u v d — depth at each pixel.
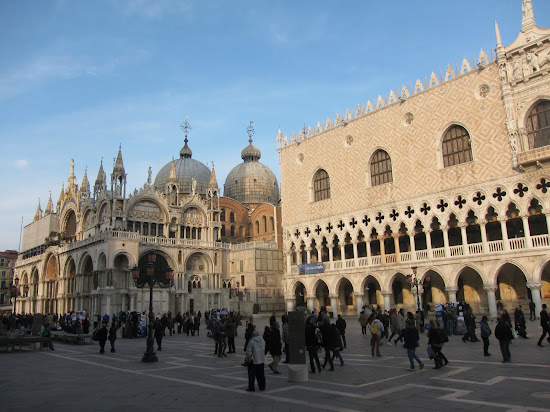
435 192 51.88
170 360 24.94
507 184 45.88
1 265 138.75
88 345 35.28
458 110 50.94
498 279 51.84
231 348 27.53
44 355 28.59
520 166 44.50
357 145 61.84
